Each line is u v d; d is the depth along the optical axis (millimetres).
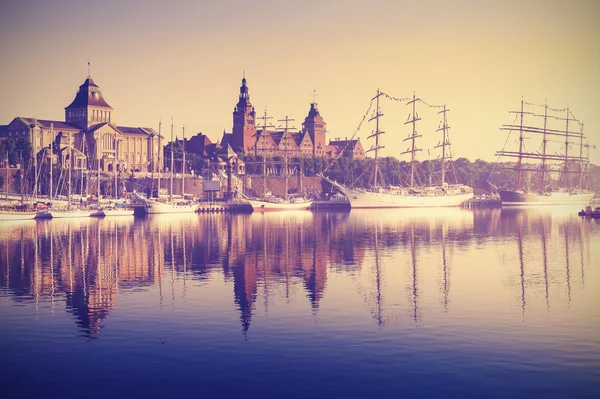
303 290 97125
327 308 85062
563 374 60562
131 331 74562
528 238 170375
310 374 61094
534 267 118000
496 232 187875
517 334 72188
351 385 58688
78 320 79625
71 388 58906
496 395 56531
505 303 87250
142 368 62969
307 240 166625
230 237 175000
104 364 64062
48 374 61844
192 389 58375
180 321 78750
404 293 94438
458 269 116125
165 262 126500
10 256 135125
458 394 56750
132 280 106312
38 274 112312
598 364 62938
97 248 149375
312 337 71750
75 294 94875
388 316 80438
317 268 118188
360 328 75125
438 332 73250
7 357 66188
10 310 84875
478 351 66625
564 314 80875
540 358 64500
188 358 65438
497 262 124688
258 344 69438
